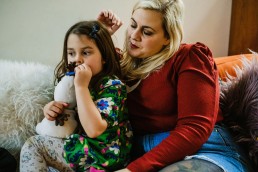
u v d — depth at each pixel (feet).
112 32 4.11
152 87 3.29
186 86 3.01
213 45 6.41
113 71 3.51
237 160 3.04
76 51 3.27
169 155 2.81
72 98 3.17
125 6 5.27
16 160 3.57
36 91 3.73
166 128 3.33
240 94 3.45
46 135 3.22
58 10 4.82
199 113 2.91
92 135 2.91
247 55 4.56
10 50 4.77
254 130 3.22
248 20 5.88
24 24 4.71
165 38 3.29
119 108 3.22
